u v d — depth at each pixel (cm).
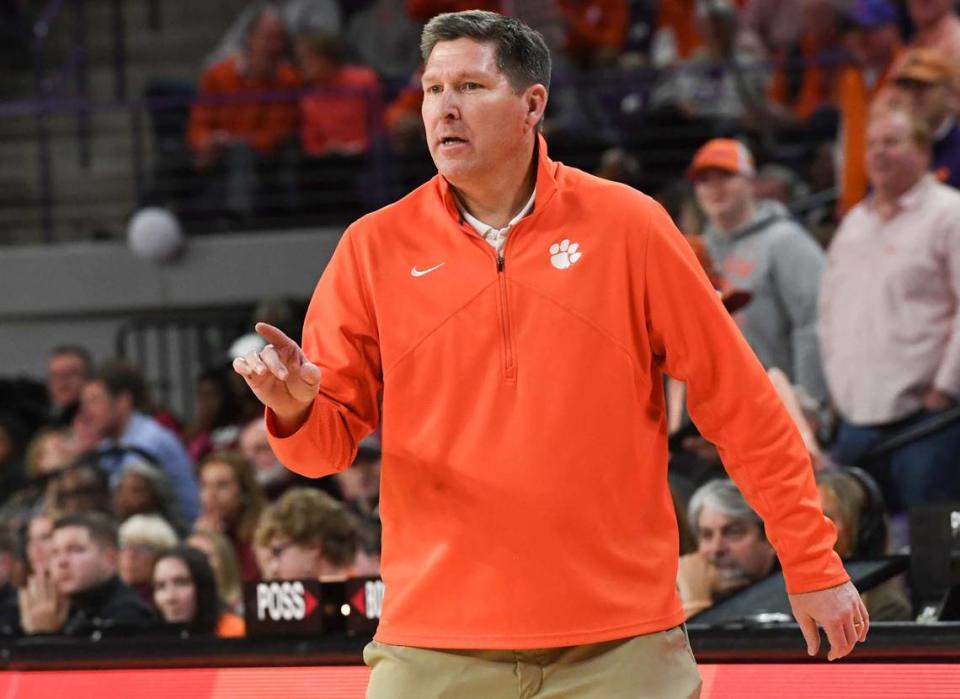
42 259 3731
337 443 1022
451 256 1020
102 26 4541
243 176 3656
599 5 3594
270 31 3653
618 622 984
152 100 3669
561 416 985
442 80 1005
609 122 3416
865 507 1568
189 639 1434
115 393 2741
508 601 980
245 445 2497
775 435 1003
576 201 1020
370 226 1045
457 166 1003
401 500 1015
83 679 1450
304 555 1736
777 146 3284
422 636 998
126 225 3906
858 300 2214
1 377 3628
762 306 2323
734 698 1286
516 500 980
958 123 2427
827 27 3347
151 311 3681
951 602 1344
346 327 1039
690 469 1755
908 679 1248
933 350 2161
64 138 4291
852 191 2705
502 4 3566
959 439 2066
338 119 3631
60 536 1861
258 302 3612
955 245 2145
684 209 2630
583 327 997
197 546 1930
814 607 995
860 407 2206
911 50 2761
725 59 3384
